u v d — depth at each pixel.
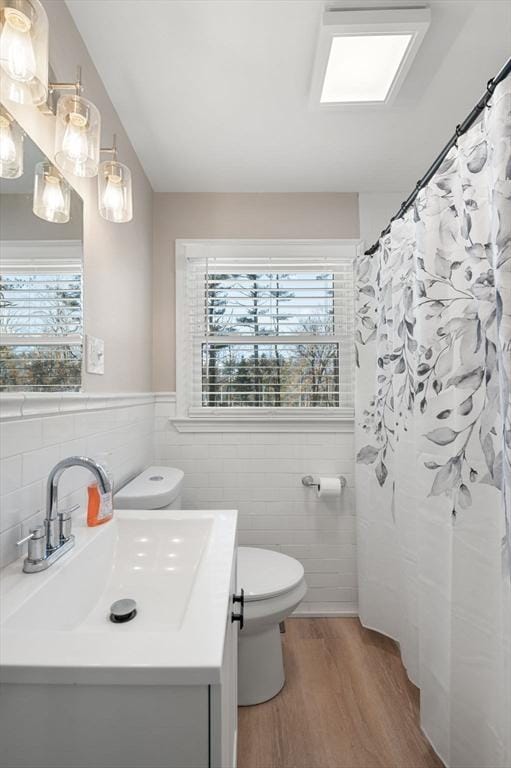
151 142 1.70
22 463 0.86
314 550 2.04
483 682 1.03
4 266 0.79
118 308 1.52
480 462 1.04
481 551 1.04
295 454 2.05
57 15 1.06
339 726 1.35
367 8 1.11
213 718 0.50
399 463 1.53
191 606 0.63
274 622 1.43
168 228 2.10
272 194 2.12
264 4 1.09
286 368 2.13
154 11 1.11
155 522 1.08
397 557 1.70
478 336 1.06
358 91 1.38
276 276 2.14
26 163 0.89
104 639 0.54
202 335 2.12
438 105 1.49
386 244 1.69
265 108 1.50
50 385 0.99
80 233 1.18
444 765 1.20
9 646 0.52
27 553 0.81
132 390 1.71
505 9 1.12
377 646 1.77
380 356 1.75
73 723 0.50
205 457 2.04
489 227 1.02
